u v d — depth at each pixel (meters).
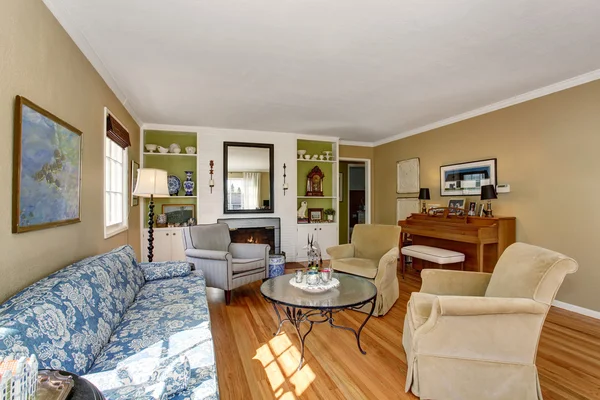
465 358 1.69
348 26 2.10
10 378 0.68
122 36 2.21
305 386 1.86
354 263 3.29
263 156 5.29
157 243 4.64
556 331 2.62
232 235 5.03
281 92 3.38
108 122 2.79
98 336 1.42
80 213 2.14
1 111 1.29
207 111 4.09
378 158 6.29
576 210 3.06
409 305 2.08
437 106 3.93
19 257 1.41
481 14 1.97
